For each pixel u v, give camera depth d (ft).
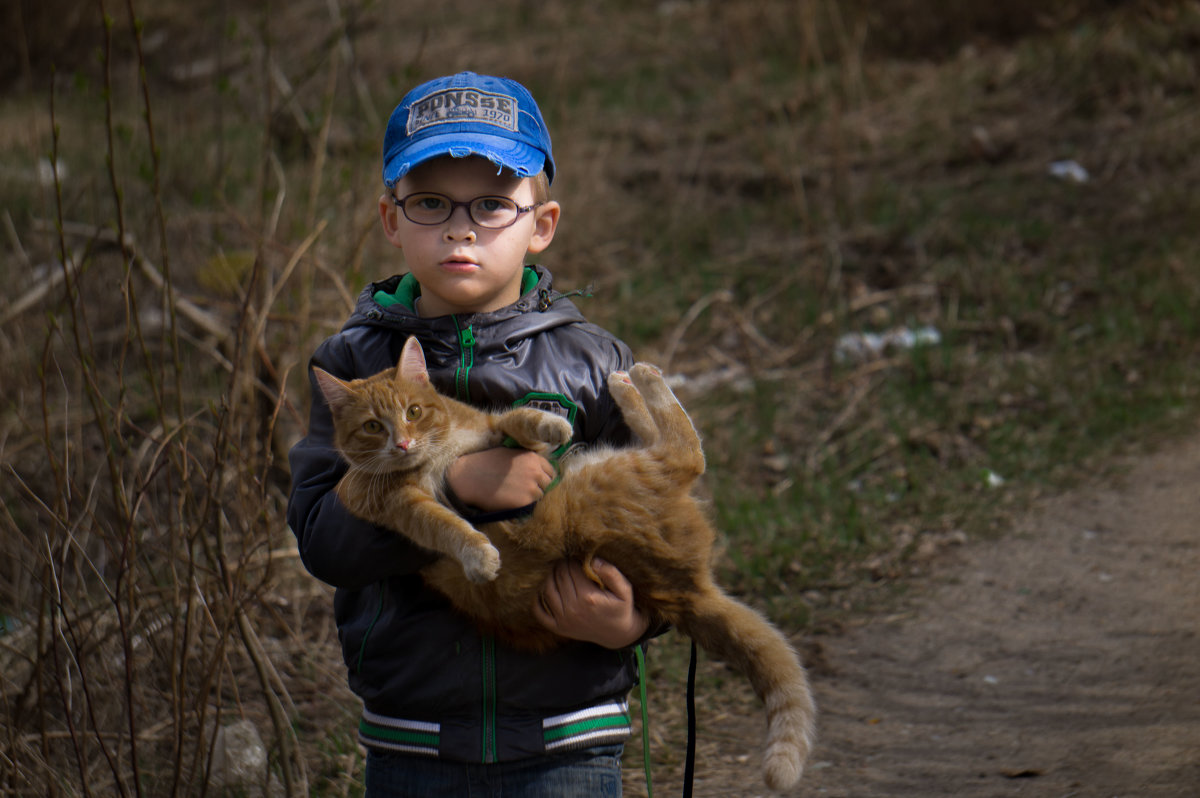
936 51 35.76
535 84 37.09
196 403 17.92
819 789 11.56
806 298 24.26
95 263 21.75
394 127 7.54
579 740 7.20
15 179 27.45
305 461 7.58
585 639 7.00
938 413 19.86
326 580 7.17
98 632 11.60
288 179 22.94
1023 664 13.71
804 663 14.21
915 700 13.25
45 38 39.55
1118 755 11.43
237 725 11.85
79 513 12.66
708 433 19.61
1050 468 18.29
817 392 20.98
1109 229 25.27
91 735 10.39
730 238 27.40
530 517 6.93
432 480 7.12
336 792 11.25
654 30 40.73
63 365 19.45
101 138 31.01
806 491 18.03
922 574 16.05
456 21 43.14
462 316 7.61
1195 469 17.79
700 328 23.58
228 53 40.57
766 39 38.09
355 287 16.30
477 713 7.11
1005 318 22.48
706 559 7.48
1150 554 15.85
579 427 7.70
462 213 7.34
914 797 11.23
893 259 25.36
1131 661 13.42
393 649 7.24
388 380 7.10
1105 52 31.81
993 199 27.14
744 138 32.14
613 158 31.32
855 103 32.55
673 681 13.70
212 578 11.55
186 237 22.68
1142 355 20.85
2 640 11.80
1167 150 27.68
